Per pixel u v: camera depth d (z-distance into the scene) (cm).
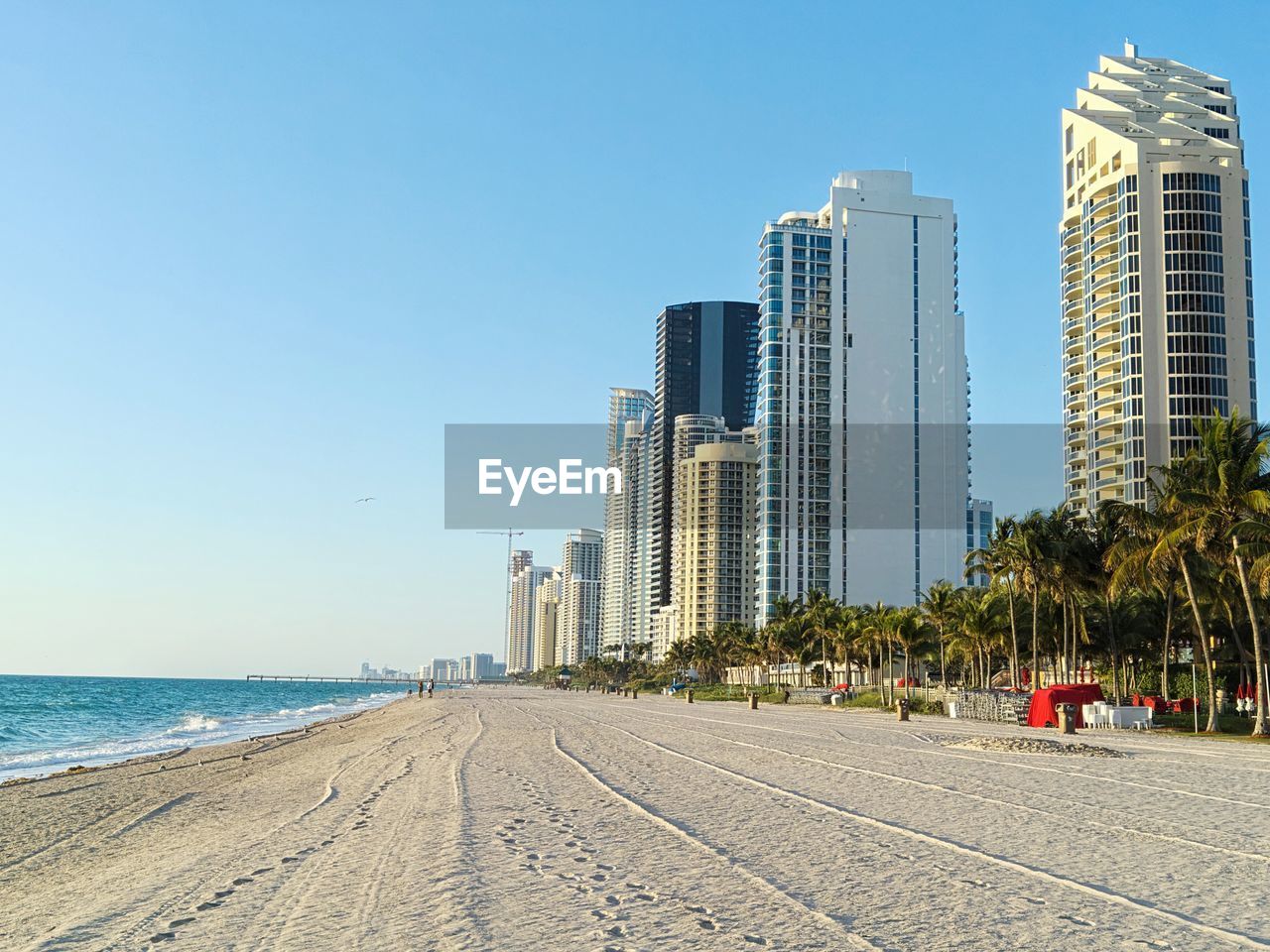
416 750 4275
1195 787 2553
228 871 1658
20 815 2886
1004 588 9162
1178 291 15300
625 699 14738
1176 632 8475
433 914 1262
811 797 2358
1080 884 1382
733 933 1144
